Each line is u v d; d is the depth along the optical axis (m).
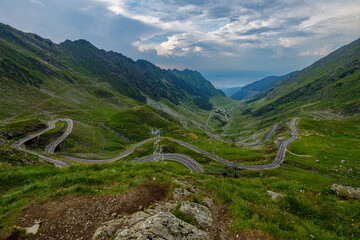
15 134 102.88
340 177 81.69
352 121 176.12
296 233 10.44
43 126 129.75
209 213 12.57
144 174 19.31
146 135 179.75
